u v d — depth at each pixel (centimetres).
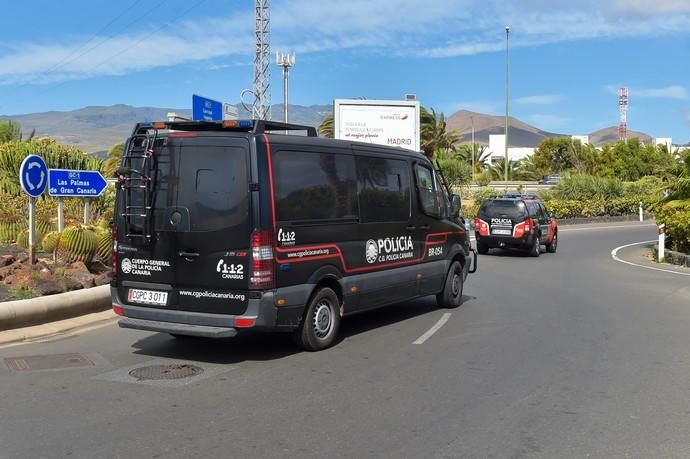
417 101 3350
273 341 853
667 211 2027
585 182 4334
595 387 651
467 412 575
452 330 931
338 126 3288
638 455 482
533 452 486
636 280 1514
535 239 2091
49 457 473
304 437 514
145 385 654
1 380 667
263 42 4681
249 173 723
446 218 1097
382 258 916
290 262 752
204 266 741
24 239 1440
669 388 648
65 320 966
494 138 13038
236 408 583
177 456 476
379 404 596
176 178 755
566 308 1120
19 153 1822
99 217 1703
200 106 2212
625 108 13012
